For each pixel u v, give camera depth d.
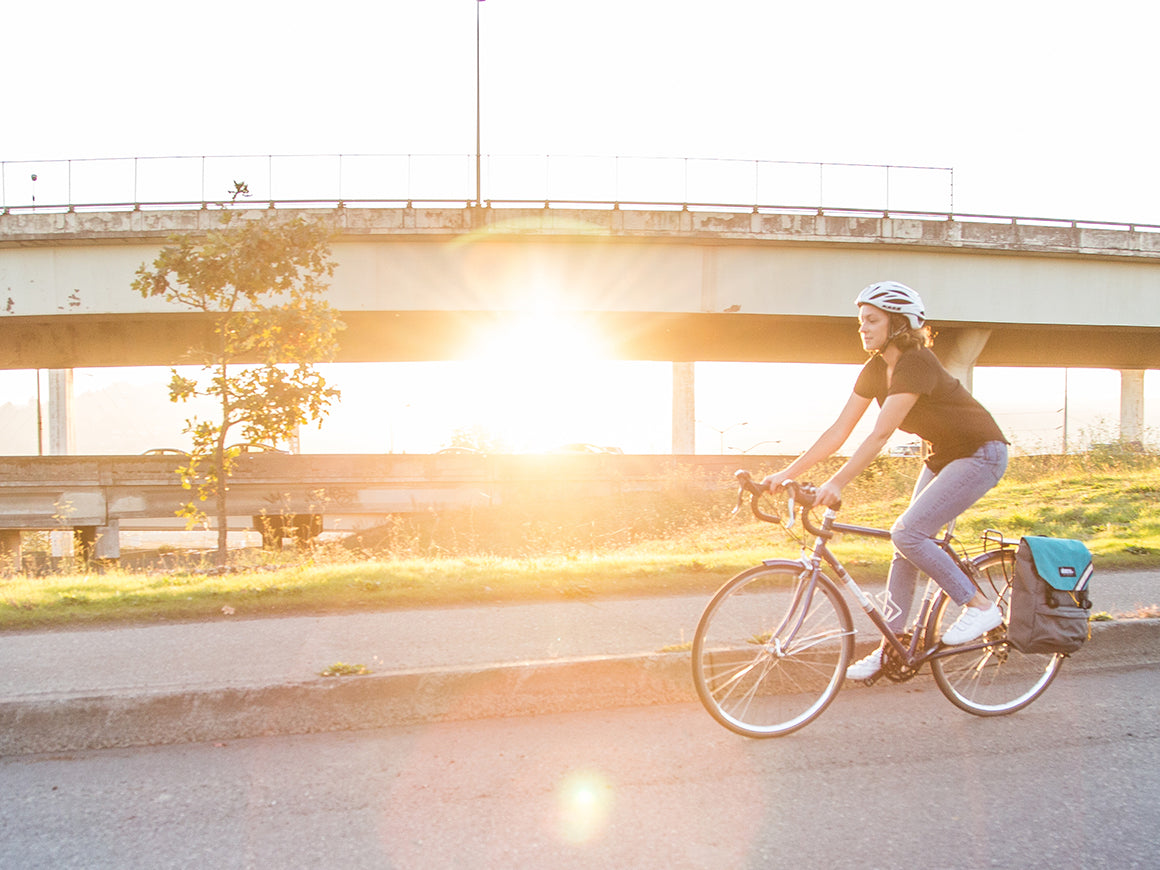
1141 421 50.34
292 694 3.93
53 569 25.50
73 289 29.73
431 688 4.04
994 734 3.72
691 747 3.61
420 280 30.47
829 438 3.86
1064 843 2.75
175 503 30.39
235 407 11.26
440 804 3.10
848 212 30.97
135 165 29.36
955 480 3.66
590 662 4.21
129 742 3.82
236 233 11.20
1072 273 32.56
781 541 11.52
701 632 3.66
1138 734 3.70
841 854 2.69
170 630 5.41
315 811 3.06
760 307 31.44
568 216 30.03
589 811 3.02
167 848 2.80
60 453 43.31
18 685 4.11
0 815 3.10
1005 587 4.01
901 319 3.68
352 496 29.84
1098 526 9.76
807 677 3.81
